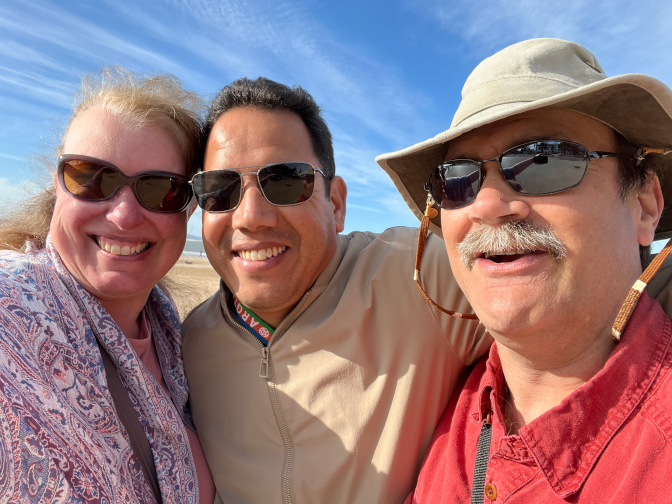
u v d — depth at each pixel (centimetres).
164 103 49
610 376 35
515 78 38
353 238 63
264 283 52
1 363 33
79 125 46
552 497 34
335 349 51
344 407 49
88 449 36
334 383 50
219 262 54
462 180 40
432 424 50
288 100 54
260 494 50
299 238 52
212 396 55
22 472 32
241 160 51
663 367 34
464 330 50
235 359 54
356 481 48
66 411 36
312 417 50
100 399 41
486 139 38
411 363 50
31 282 41
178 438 47
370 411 49
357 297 53
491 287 37
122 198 45
